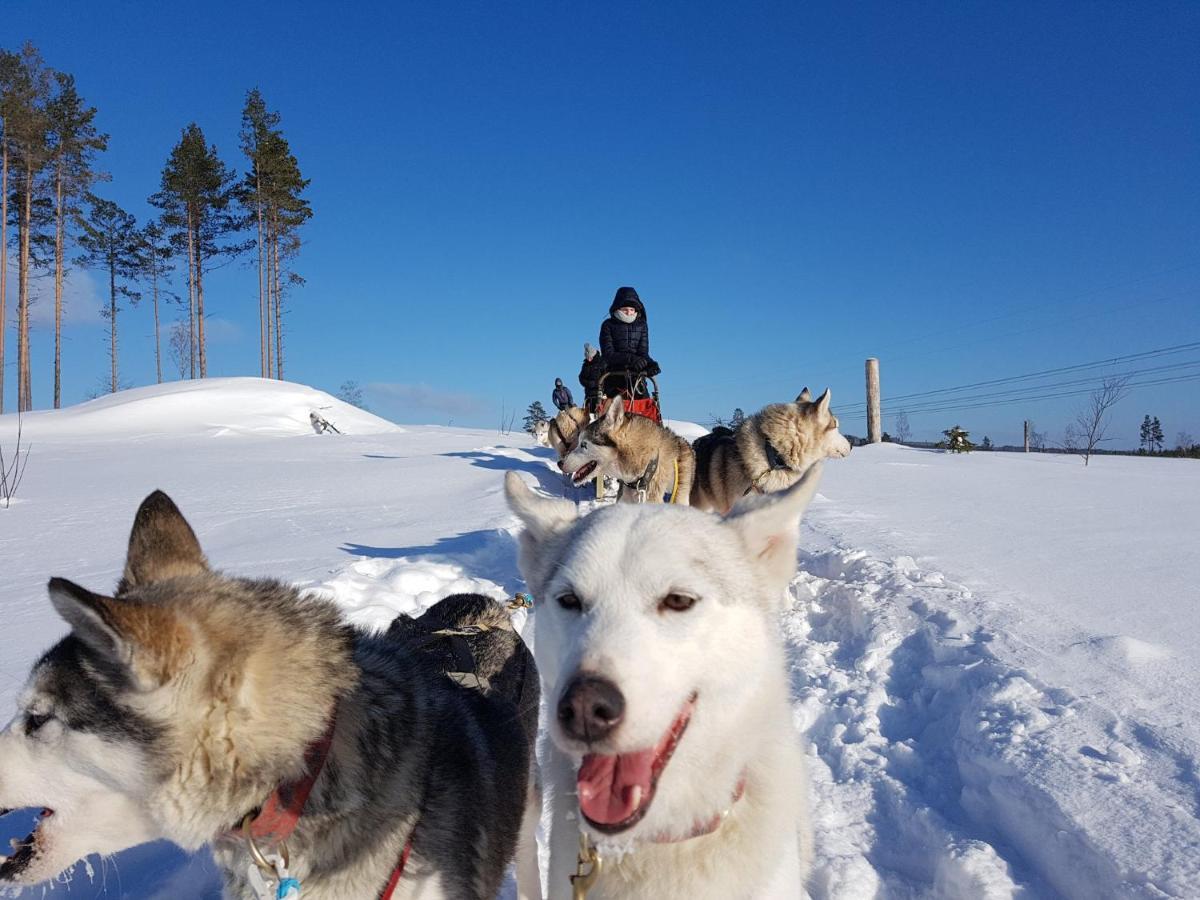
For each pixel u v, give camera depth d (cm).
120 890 189
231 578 170
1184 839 173
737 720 146
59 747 142
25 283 2712
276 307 3203
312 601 170
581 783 137
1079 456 1272
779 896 148
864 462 1033
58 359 2923
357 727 153
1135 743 217
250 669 144
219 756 141
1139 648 282
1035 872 189
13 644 311
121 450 1244
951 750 246
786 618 394
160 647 135
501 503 700
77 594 127
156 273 3416
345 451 1205
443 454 1131
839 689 302
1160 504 656
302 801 143
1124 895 165
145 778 141
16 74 2555
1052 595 361
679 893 144
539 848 226
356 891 145
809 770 248
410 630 222
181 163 2972
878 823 221
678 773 142
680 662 139
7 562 475
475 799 171
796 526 169
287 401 2100
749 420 568
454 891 159
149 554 174
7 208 2692
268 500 732
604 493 714
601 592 146
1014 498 704
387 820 150
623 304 757
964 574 406
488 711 193
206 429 1767
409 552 513
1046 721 234
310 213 3123
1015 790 205
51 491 791
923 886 195
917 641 329
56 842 142
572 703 126
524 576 185
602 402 726
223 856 150
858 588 399
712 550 156
